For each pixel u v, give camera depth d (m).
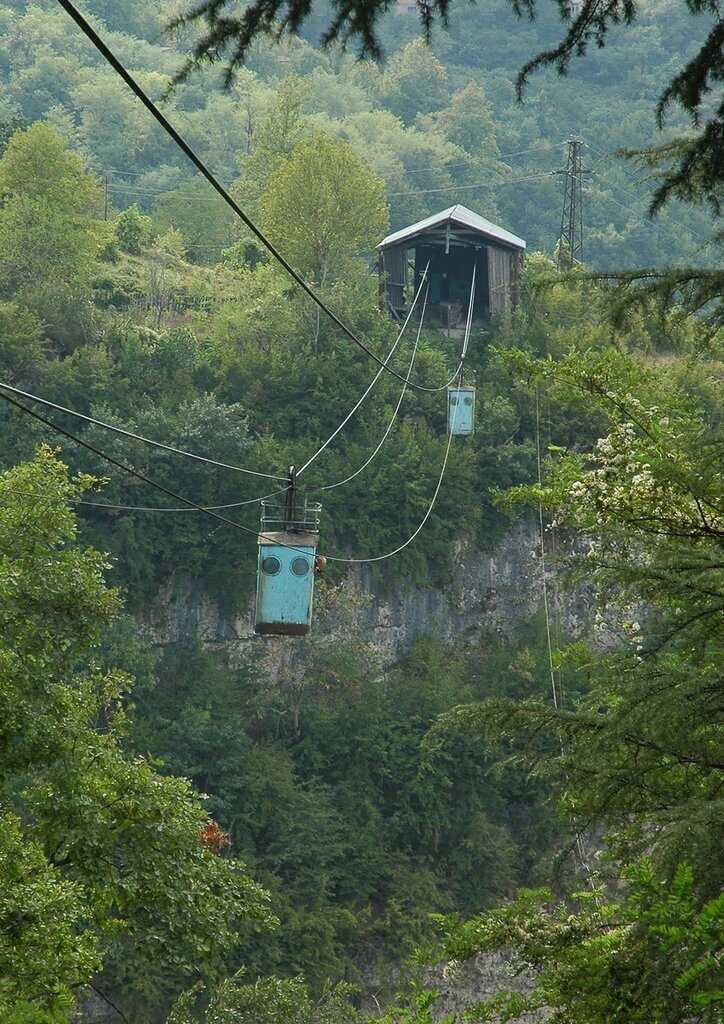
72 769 84.50
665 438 56.19
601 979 36.25
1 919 72.12
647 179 35.72
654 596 38.84
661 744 36.50
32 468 95.31
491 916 44.28
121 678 97.19
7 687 85.12
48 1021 33.44
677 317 38.56
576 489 59.09
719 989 28.17
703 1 32.03
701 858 29.78
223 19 29.03
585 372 62.16
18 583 88.81
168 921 83.19
